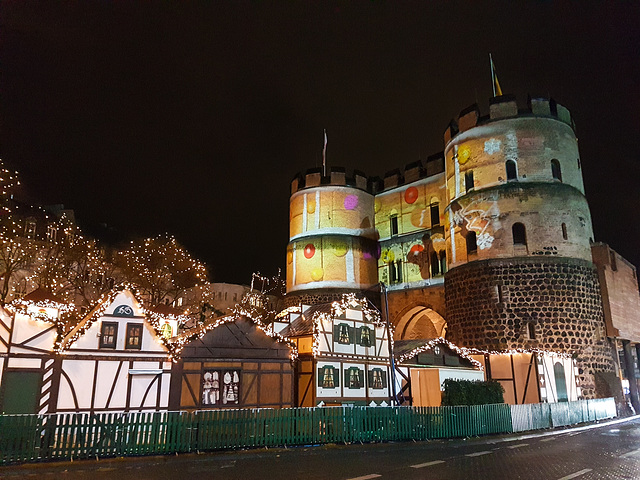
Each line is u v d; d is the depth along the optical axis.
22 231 37.16
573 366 27.77
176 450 13.32
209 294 50.88
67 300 34.81
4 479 10.25
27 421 11.81
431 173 40.31
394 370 21.98
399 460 12.85
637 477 10.49
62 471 11.09
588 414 25.16
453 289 32.25
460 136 33.44
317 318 20.88
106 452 12.54
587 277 29.61
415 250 40.12
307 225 42.09
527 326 28.50
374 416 16.48
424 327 42.06
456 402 20.03
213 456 13.19
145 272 39.25
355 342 22.27
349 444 15.61
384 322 23.91
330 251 40.38
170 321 29.62
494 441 17.39
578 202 30.78
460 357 26.44
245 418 14.44
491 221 30.56
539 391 24.62
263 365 19.23
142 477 10.41
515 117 31.48
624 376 34.09
